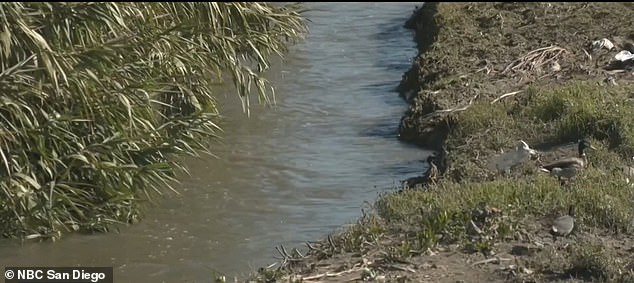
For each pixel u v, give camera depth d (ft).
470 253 59.41
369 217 66.44
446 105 95.04
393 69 120.67
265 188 82.84
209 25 85.30
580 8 124.06
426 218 63.16
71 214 74.90
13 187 69.87
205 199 80.48
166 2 85.66
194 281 65.92
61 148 73.67
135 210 76.07
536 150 78.28
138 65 79.20
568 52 104.53
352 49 130.52
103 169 73.10
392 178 84.33
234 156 90.38
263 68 93.50
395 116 101.91
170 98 87.40
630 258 57.41
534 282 55.01
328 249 62.85
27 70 71.00
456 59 108.99
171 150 77.77
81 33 75.72
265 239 72.49
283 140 95.14
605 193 64.34
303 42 131.64
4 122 71.56
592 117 79.15
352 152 91.76
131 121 74.18
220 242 72.33
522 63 102.63
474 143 82.23
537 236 61.00
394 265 58.59
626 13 120.16
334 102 107.34
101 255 70.64
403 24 143.84
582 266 56.03
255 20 92.53
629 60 97.76
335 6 156.15
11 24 71.05
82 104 73.51
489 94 95.76
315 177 85.25
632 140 74.18
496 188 66.33
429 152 90.58
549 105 84.53
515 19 123.65
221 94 107.65
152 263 69.15
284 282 58.39
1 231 72.49
